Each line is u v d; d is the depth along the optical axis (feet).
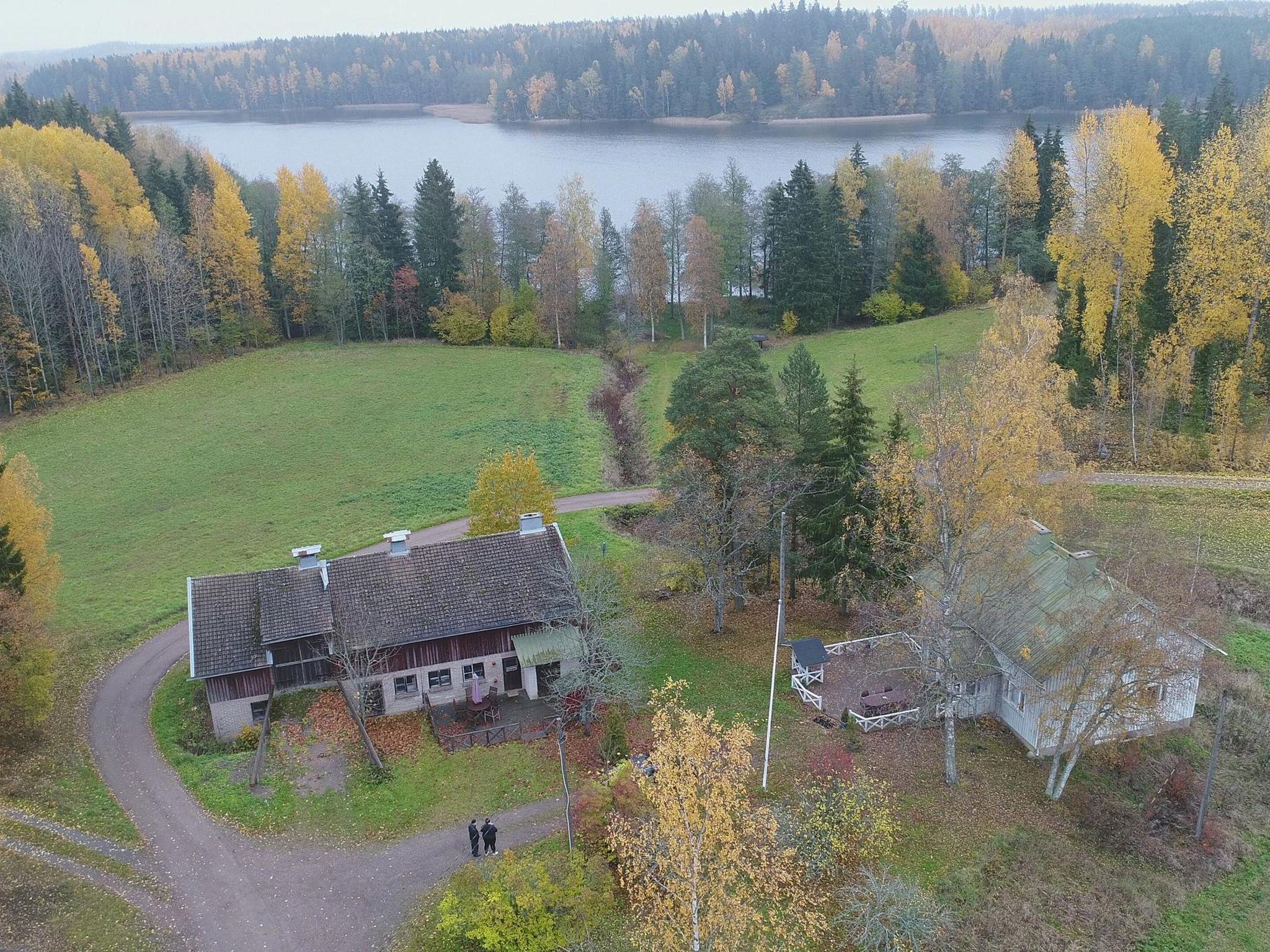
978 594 134.62
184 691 158.81
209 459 273.54
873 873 115.65
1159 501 209.67
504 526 179.93
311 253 384.06
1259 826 127.65
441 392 328.08
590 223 402.52
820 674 154.10
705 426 175.32
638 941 98.22
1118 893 115.34
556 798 130.21
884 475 146.72
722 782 90.22
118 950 104.99
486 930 102.99
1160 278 245.24
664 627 177.88
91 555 217.36
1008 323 211.82
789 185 365.61
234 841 122.31
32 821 121.29
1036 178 364.79
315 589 154.51
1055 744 137.80
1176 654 132.46
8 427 291.99
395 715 150.92
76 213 336.49
